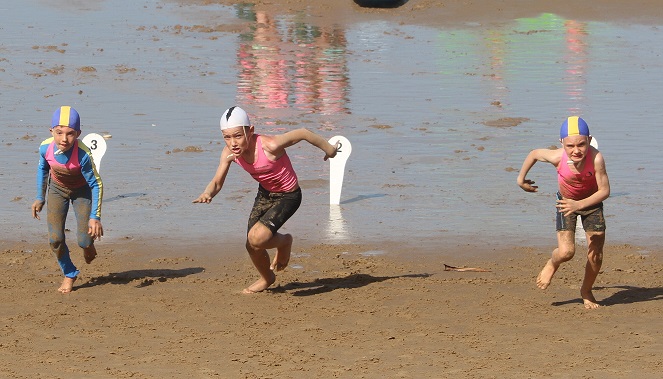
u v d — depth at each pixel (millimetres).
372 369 21422
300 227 35219
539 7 101312
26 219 35625
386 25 94125
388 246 32938
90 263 30594
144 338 23766
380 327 24641
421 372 21203
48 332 24266
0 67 70000
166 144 48531
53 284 28594
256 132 51406
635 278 29375
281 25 93688
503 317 25484
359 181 41969
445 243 33312
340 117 55594
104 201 38531
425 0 103438
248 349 22891
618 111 57281
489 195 39688
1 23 92312
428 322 25047
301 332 24219
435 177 42656
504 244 33219
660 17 96938
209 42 84000
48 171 27844
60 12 99875
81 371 21297
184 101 59781
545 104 59594
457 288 28266
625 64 74562
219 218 36281
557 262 26234
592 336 23812
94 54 76750
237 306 26500
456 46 83375
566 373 21047
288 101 60281
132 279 29156
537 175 42938
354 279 29250
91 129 51781
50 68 70125
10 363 21859
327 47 82312
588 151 25188
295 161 45406
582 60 76188
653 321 25062
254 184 41344
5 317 25422
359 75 69688
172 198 38969
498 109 58031
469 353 22531
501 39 86625
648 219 36062
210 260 31328
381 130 52281
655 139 49906
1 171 42438
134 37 85688
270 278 27844
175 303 26766
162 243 33156
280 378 20844
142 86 64500
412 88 64875
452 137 50594
